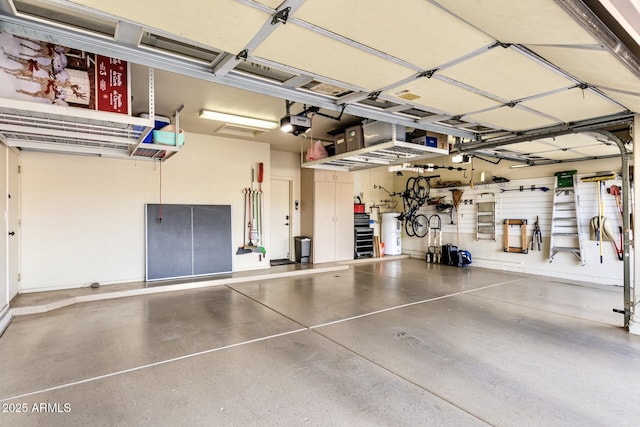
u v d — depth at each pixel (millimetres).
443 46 2254
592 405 2316
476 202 8117
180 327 3809
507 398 2398
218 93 4223
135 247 5852
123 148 5031
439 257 8680
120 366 2857
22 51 2744
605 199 6156
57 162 5176
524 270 7254
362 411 2236
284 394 2441
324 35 2146
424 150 5199
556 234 6730
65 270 5246
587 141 5016
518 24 1875
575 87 2930
